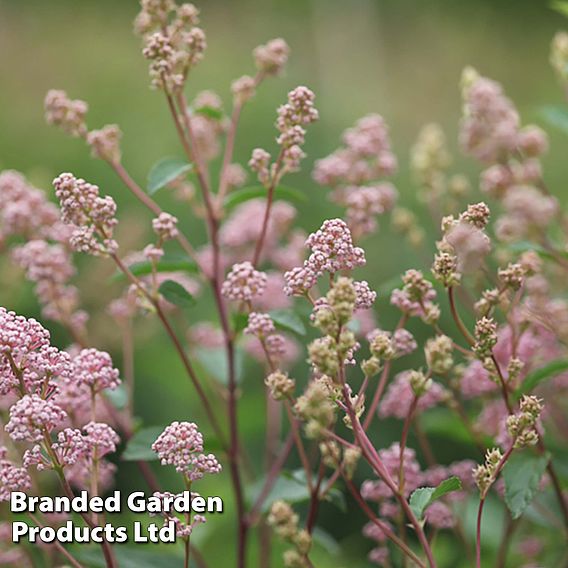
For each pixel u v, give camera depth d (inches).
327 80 257.9
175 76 82.5
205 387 101.3
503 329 83.7
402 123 245.0
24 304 102.0
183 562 82.0
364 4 291.7
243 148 179.9
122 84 239.8
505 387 79.3
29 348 77.9
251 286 79.7
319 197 156.9
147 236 147.0
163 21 83.2
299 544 77.5
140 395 116.4
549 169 171.0
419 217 150.3
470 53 318.3
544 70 314.5
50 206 85.5
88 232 80.0
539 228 81.1
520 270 79.4
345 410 77.5
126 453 81.7
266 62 84.9
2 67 248.5
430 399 83.8
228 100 224.4
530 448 80.8
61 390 80.8
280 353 81.0
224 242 88.9
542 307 83.3
